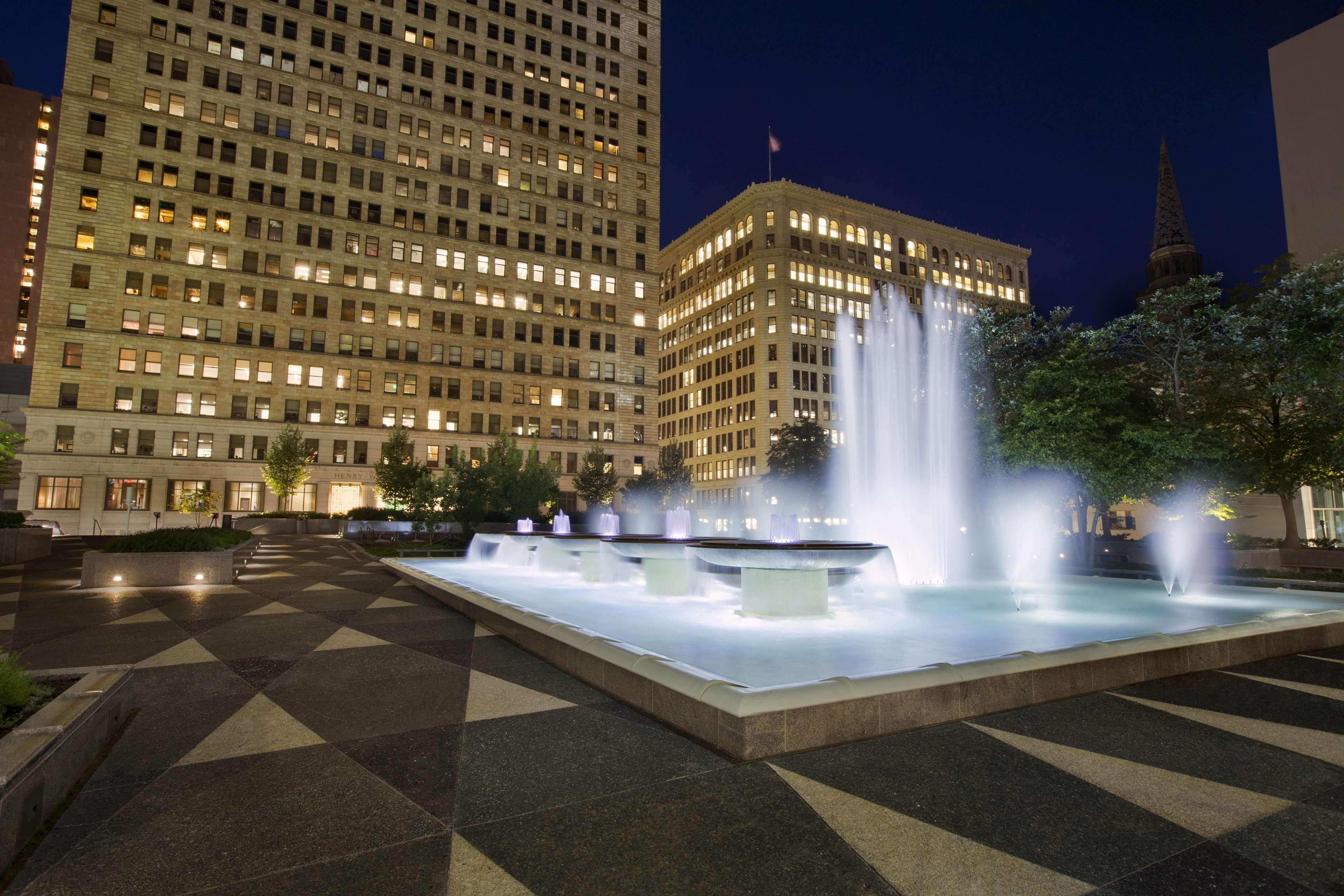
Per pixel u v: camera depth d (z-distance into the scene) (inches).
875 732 212.2
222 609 463.8
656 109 2942.9
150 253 2098.9
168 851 138.6
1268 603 534.3
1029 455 884.0
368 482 2310.5
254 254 2229.3
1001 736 214.7
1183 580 729.6
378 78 2438.5
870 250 3693.4
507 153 2632.9
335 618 431.5
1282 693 275.3
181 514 2043.6
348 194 2367.1
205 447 2122.3
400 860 136.8
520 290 2618.1
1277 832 155.8
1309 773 190.7
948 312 2945.4
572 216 2733.8
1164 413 1011.9
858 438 3516.2
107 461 1995.6
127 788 169.8
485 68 2608.3
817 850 143.3
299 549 1135.0
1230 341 926.4
